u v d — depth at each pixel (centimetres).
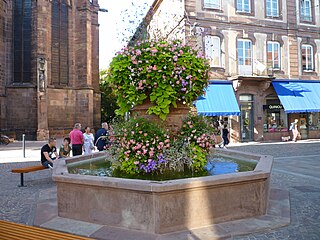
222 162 814
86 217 545
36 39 3672
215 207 527
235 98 2520
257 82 2634
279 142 2597
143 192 486
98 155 959
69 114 3981
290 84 2767
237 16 2672
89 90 4031
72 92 4022
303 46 2914
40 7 3662
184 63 627
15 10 3716
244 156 880
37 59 3603
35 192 892
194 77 638
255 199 570
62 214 575
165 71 620
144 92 647
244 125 2645
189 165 645
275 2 2825
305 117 2867
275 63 2814
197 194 508
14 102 3681
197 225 508
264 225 529
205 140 655
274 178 1052
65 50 4003
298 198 765
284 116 2783
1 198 817
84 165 805
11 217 640
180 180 503
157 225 478
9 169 1371
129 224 502
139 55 626
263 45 2759
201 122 673
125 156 626
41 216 597
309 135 2878
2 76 3594
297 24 2884
